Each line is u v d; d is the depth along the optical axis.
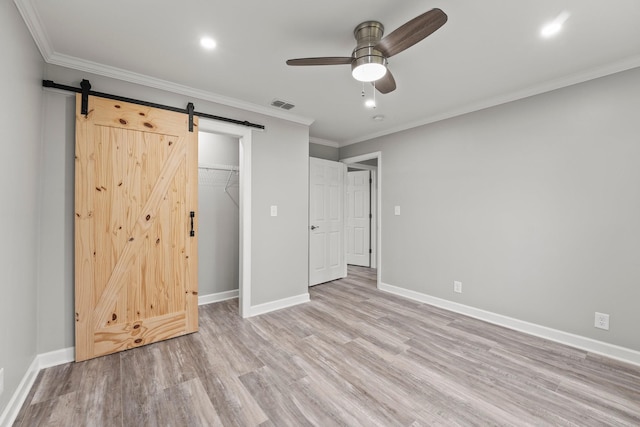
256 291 3.16
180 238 2.58
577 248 2.41
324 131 4.14
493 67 2.28
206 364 2.11
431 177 3.51
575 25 1.75
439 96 2.86
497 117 2.91
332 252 4.66
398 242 3.90
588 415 1.60
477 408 1.65
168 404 1.67
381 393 1.79
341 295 3.88
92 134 2.18
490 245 2.96
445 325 2.86
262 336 2.59
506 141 2.84
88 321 2.16
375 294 3.92
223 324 2.87
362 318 3.04
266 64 2.26
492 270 2.94
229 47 2.03
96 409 1.62
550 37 1.88
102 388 1.81
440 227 3.41
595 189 2.32
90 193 2.17
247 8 1.62
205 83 2.58
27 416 1.56
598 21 1.71
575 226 2.42
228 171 3.68
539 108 2.62
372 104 3.01
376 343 2.46
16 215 1.59
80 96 2.14
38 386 1.82
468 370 2.05
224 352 2.29
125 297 2.31
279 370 2.04
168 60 2.19
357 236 5.96
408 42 1.59
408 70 2.33
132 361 2.15
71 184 2.15
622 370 2.05
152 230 2.44
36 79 1.89
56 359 2.08
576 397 1.75
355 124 3.79
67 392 1.77
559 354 2.28
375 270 5.49
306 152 3.63
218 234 3.61
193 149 2.66
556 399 1.74
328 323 2.90
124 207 2.31
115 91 2.33
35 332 1.94
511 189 2.80
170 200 2.53
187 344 2.43
